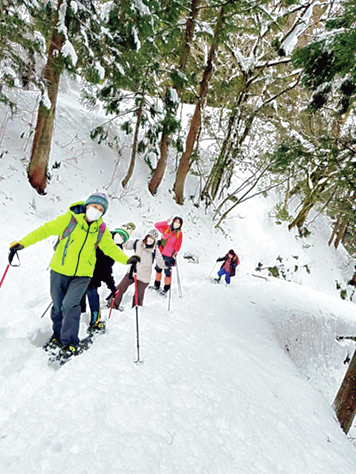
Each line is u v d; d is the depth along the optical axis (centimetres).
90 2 751
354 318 982
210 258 1189
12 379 258
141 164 1199
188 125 1434
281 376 403
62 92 1179
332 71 502
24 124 905
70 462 186
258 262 1366
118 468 189
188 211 1289
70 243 292
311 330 825
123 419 229
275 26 1188
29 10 681
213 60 1154
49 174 877
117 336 351
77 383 256
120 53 832
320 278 1578
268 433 265
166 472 195
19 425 207
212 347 399
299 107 1320
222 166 1327
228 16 1041
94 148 1076
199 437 232
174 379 291
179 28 993
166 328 409
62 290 305
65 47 713
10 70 733
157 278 591
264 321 670
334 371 845
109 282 390
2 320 336
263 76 1280
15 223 692
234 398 295
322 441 286
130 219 994
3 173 769
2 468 175
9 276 449
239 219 1505
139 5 786
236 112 1255
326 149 535
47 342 324
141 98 1025
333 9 955
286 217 1535
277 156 561
